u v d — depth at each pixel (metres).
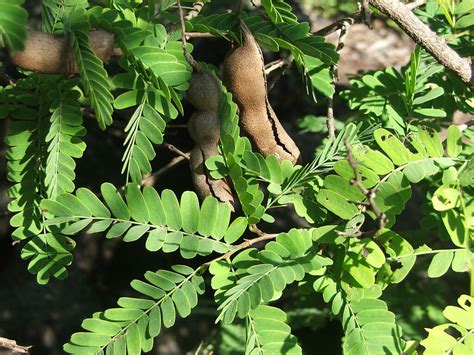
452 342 0.68
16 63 0.67
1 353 0.95
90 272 1.43
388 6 0.80
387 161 0.69
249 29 0.76
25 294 1.39
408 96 0.82
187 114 1.11
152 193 0.69
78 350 0.67
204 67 0.75
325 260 0.67
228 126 0.72
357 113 1.10
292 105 1.50
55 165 0.72
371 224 1.04
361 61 1.93
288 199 0.72
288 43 0.74
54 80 0.73
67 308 1.40
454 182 0.70
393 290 1.03
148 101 0.70
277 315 0.68
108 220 0.69
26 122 0.74
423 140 0.71
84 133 0.73
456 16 0.86
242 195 0.71
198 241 0.69
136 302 0.68
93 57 0.65
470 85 0.80
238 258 0.69
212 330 1.24
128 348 0.67
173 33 0.73
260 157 0.72
